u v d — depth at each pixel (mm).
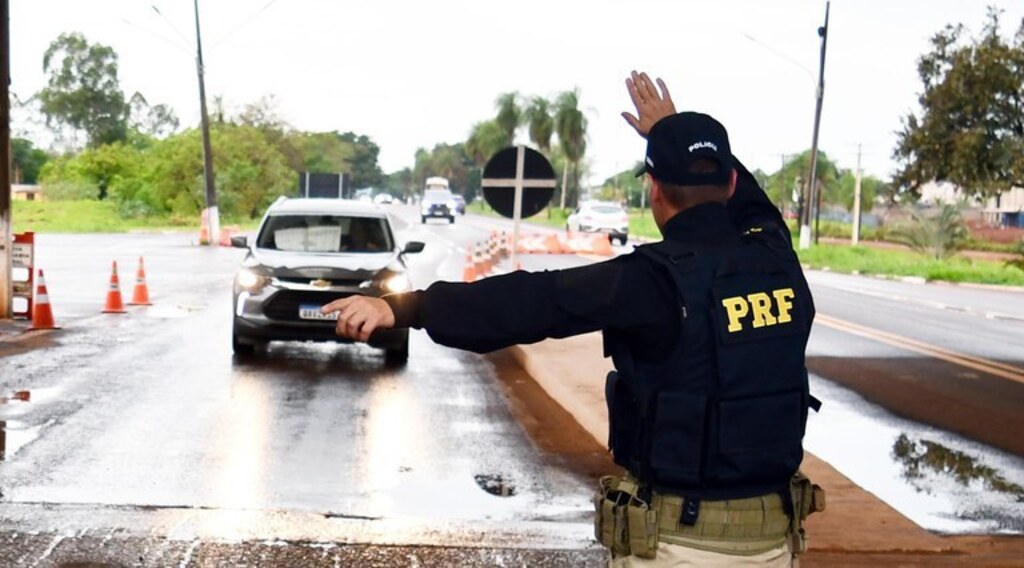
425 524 6422
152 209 59062
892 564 5824
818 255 42562
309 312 12227
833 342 16172
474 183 167625
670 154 2990
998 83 37219
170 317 16594
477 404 10445
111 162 66438
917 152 39594
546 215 99250
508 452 8484
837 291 27766
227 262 29203
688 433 2857
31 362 12070
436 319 2832
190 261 29328
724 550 2912
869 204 74688
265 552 5879
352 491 7250
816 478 7359
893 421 10281
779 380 2910
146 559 5727
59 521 6297
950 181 39000
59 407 9664
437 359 13305
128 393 10414
